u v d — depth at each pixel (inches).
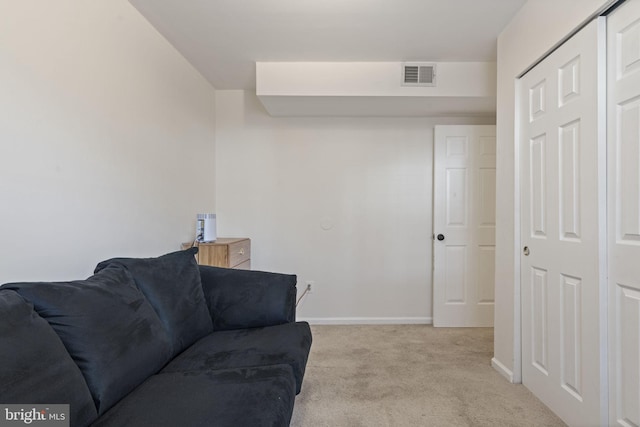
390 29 94.0
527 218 82.3
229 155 139.7
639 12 53.6
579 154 65.1
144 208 88.0
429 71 113.5
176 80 105.7
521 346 85.0
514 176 86.0
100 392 42.4
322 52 107.3
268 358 59.4
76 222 64.5
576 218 65.9
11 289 41.6
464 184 133.6
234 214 139.9
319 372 92.4
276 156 139.3
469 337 120.9
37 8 55.7
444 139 133.3
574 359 66.3
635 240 54.5
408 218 138.4
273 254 139.6
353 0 81.3
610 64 59.1
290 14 86.8
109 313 48.6
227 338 69.5
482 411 73.3
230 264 108.3
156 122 94.0
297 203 139.6
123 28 78.7
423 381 87.0
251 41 100.3
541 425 68.5
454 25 91.6
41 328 38.8
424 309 137.8
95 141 69.5
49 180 58.4
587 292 62.7
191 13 86.0
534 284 79.6
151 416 41.0
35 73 55.4
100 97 71.0
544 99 75.8
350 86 113.3
